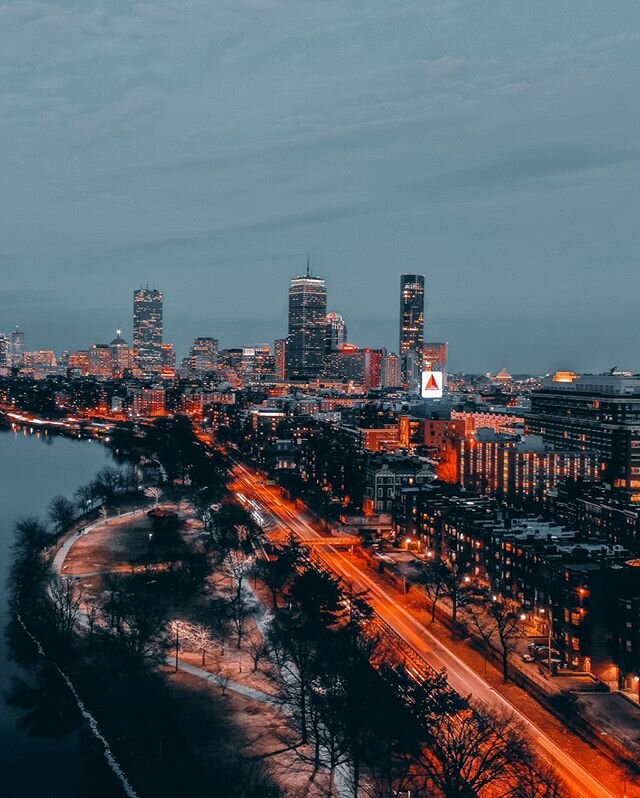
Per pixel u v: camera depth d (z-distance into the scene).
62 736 167.88
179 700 179.12
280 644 198.88
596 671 188.12
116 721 171.75
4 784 149.25
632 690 181.25
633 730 159.38
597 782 144.25
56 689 187.62
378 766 147.62
